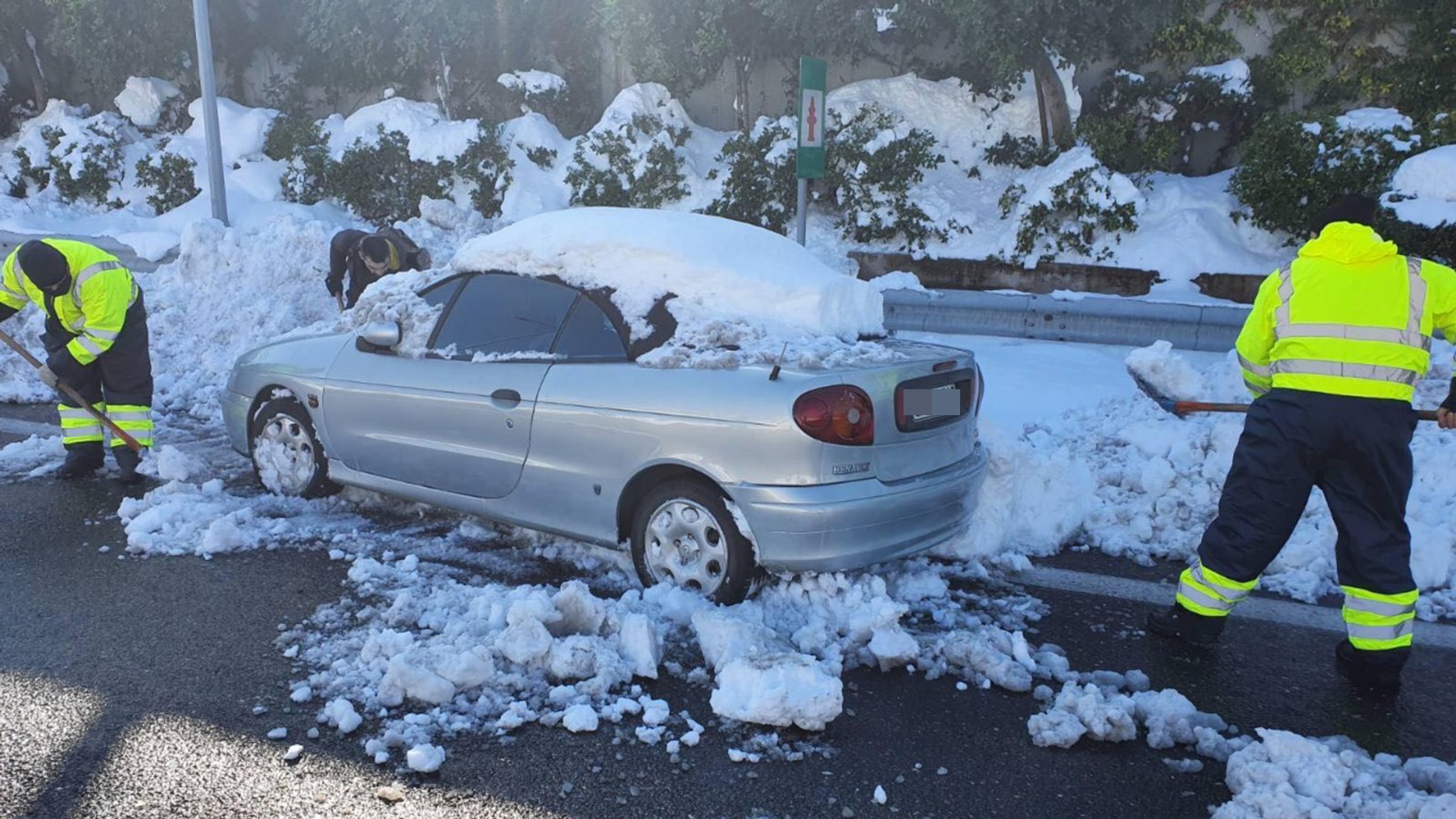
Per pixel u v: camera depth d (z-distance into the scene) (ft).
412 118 46.96
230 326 30.99
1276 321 12.21
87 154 50.85
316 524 16.88
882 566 15.06
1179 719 10.80
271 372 18.25
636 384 13.79
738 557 13.04
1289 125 33.30
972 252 36.68
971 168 39.42
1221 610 12.87
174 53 53.16
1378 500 11.89
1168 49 38.93
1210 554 12.78
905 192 38.19
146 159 50.47
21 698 11.03
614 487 13.96
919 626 13.46
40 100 58.13
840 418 12.55
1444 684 12.25
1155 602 14.67
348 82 53.16
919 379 13.57
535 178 44.80
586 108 49.78
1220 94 37.06
